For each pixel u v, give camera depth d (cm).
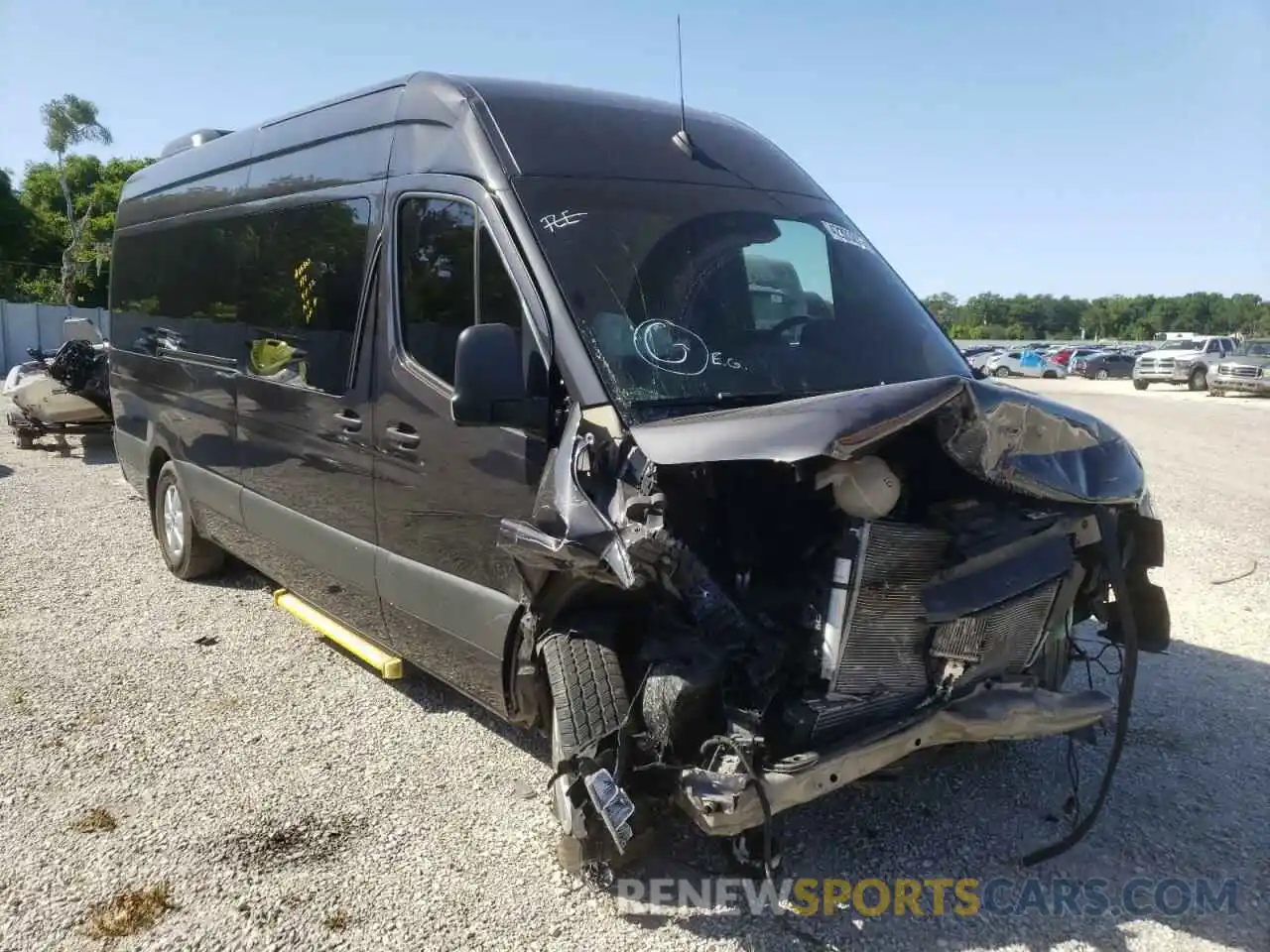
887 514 330
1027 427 344
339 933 354
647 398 374
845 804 438
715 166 475
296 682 579
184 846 408
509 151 429
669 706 338
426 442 443
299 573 580
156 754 488
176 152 789
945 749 399
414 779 464
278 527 590
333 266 525
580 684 362
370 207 497
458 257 434
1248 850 406
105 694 558
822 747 338
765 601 356
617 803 337
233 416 635
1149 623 423
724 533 363
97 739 504
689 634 355
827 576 338
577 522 340
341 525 519
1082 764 475
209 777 465
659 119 485
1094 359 4822
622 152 453
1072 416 374
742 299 426
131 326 825
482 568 415
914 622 346
